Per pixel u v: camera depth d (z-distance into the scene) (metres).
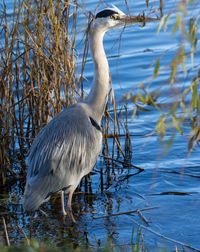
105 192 9.05
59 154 7.68
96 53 8.29
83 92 9.82
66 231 7.46
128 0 17.48
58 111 9.46
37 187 7.47
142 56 15.85
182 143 10.88
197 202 8.27
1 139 9.48
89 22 8.73
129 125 12.18
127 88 13.52
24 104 10.52
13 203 8.63
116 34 18.25
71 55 9.28
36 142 7.97
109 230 7.43
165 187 9.02
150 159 10.44
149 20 8.31
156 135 11.52
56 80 9.32
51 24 9.09
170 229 7.34
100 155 10.33
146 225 7.53
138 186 9.18
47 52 9.40
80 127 7.93
